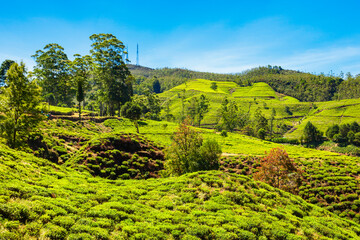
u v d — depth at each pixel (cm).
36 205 1423
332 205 4044
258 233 1712
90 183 2366
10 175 1725
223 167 5425
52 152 3675
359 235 2250
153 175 3816
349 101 19588
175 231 1572
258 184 2730
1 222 1174
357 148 11731
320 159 5694
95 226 1466
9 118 2956
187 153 3562
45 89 9375
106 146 3934
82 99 7644
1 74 9200
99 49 9894
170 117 16612
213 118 18388
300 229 1936
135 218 1694
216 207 1992
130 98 11144
